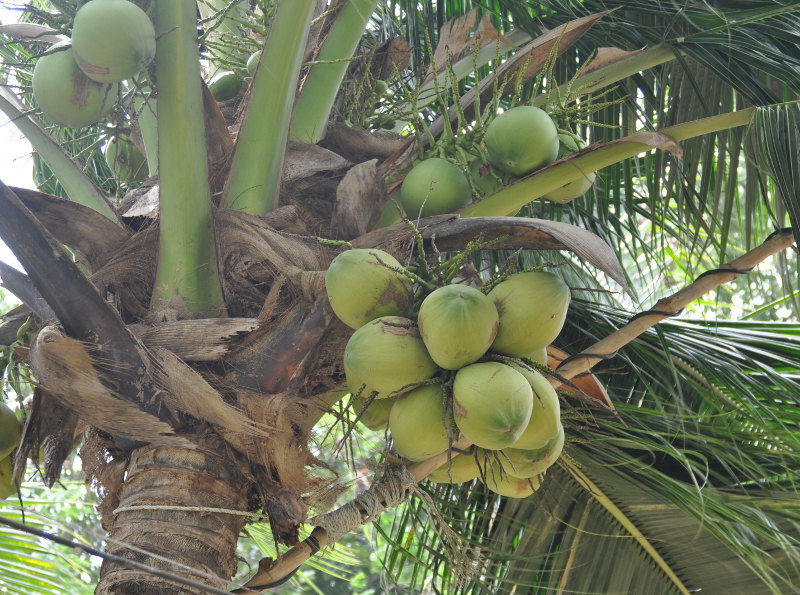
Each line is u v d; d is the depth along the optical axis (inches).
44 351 82.5
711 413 131.3
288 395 89.4
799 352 128.4
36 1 144.5
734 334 133.2
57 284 83.6
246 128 104.3
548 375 84.3
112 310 86.0
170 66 99.5
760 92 124.4
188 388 86.4
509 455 83.4
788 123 106.0
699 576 123.6
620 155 99.3
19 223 82.4
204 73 146.8
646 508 125.1
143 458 87.4
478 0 146.0
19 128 107.7
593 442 122.3
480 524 133.7
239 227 98.0
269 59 103.9
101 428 87.0
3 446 100.2
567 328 137.5
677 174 143.8
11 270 98.8
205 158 98.9
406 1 154.6
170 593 80.2
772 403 126.1
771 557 112.7
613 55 125.8
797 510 115.6
